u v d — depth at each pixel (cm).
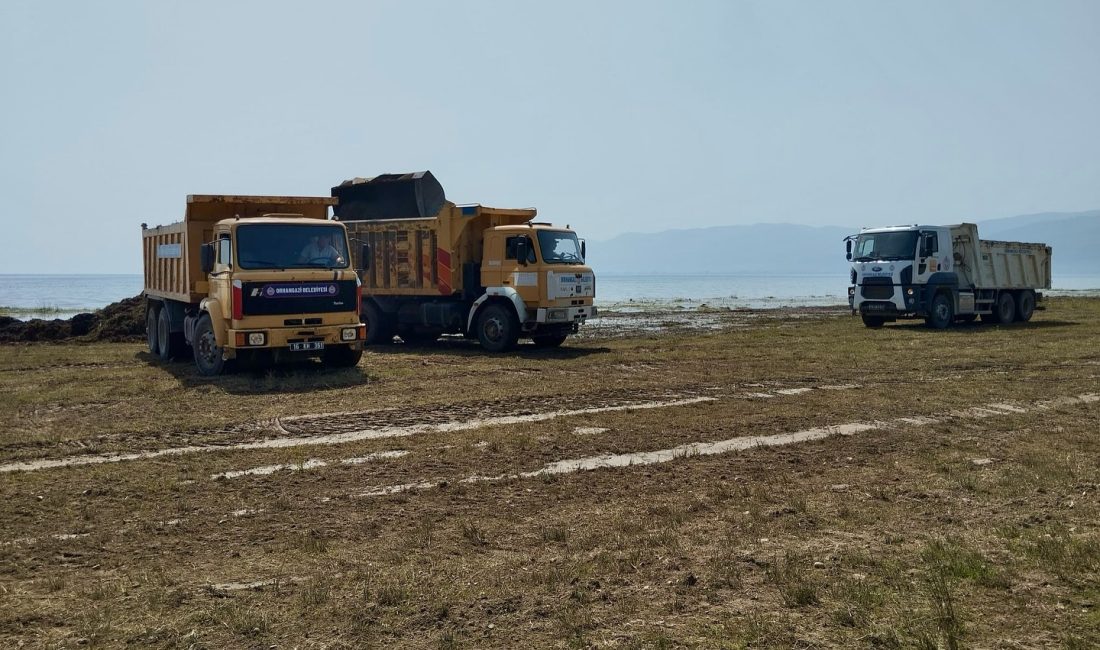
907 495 748
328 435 1039
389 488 793
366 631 472
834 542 618
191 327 1692
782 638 455
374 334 2267
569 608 500
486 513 711
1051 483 770
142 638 464
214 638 464
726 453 934
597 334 2664
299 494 773
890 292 2750
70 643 458
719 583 538
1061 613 480
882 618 478
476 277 2102
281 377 1530
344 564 589
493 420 1137
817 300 6462
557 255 2008
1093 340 2286
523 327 1992
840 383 1480
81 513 714
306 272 1491
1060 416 1137
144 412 1185
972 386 1411
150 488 788
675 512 699
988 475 809
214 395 1330
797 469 858
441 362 1800
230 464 888
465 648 450
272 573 571
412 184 2291
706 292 9794
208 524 683
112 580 555
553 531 646
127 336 2553
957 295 2839
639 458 912
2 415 1167
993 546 599
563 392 1368
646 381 1502
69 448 969
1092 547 583
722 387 1434
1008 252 3066
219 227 1523
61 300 7844
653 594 522
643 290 10794
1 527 676
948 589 516
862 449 947
